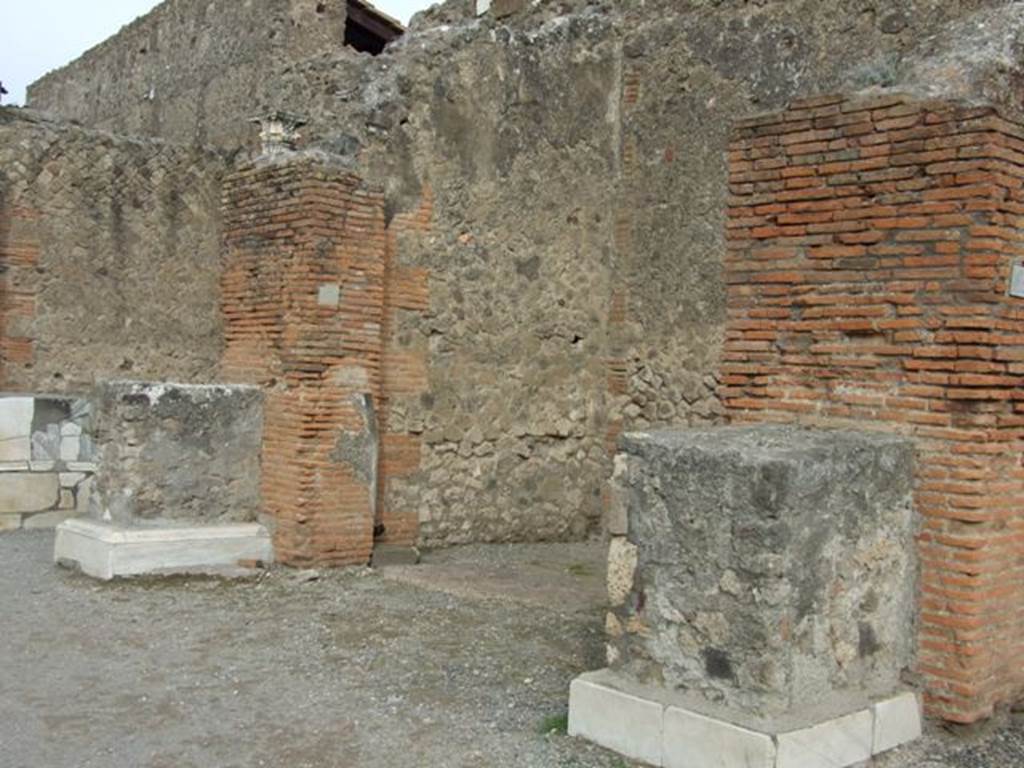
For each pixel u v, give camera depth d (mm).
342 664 5293
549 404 9195
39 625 5828
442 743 4238
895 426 4414
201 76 14586
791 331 4738
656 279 9219
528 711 4621
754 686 3812
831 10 8258
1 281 9500
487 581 7289
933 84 4496
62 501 8781
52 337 9758
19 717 4457
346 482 7348
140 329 10211
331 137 7918
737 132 4922
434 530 8500
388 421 8195
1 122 9578
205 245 10594
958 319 4234
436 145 8477
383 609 6398
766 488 3795
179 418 7109
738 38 8789
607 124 9539
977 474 4199
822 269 4641
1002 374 4250
